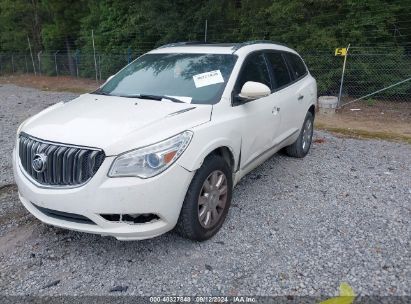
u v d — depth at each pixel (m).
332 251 3.46
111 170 2.95
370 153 6.62
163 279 3.07
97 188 2.94
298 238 3.68
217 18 14.82
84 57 20.17
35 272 3.17
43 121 3.48
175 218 3.21
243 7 13.66
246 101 4.09
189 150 3.20
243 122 3.95
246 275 3.12
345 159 6.20
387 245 3.56
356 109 10.86
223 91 3.90
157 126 3.19
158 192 3.02
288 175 5.36
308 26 12.09
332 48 11.83
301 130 5.84
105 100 3.95
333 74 11.77
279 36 12.71
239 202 4.45
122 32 18.14
